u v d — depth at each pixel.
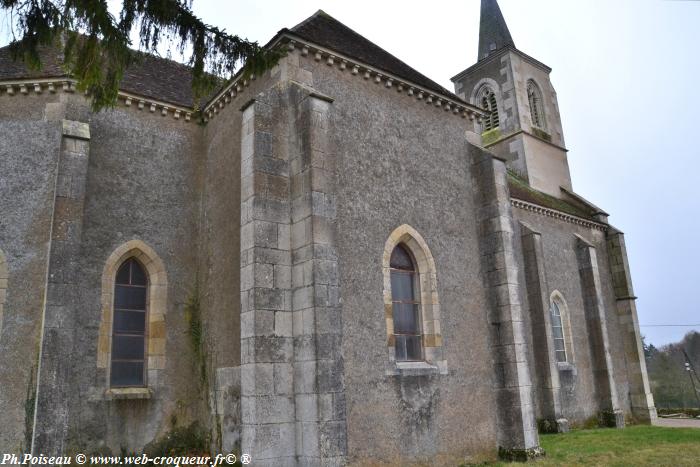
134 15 6.74
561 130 28.66
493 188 13.16
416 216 12.09
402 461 10.16
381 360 10.44
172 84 14.85
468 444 11.33
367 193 11.28
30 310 10.51
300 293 9.59
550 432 17.20
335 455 8.74
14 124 11.55
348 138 11.32
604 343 20.83
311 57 11.31
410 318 11.68
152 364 11.71
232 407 10.55
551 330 18.38
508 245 12.84
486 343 12.52
